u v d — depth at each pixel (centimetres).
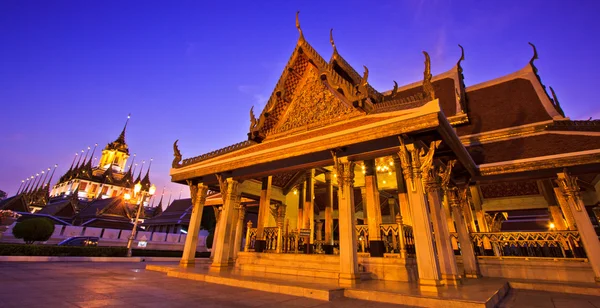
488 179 1096
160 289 743
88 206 5003
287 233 1416
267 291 770
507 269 1077
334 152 938
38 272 1011
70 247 1755
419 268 705
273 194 1738
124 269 1268
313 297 692
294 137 1129
